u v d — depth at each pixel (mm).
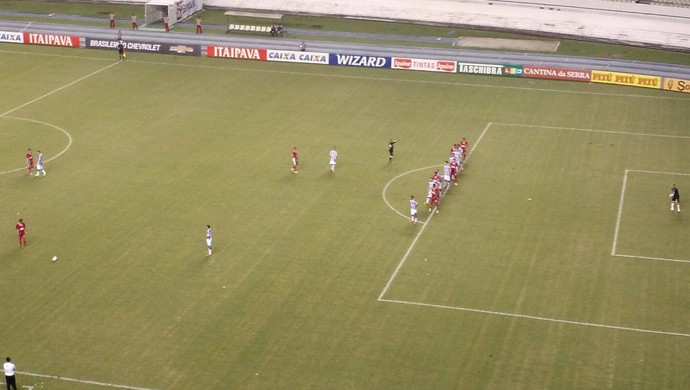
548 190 82312
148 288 65562
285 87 108938
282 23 134250
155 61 117625
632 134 95750
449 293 65375
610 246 72438
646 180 84562
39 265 68562
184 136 93562
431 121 98625
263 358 57594
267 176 84438
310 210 77875
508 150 91062
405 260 69938
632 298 65062
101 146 90812
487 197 80750
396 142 92688
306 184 82875
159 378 55562
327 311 62938
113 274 67375
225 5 139625
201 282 66375
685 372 56531
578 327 61406
